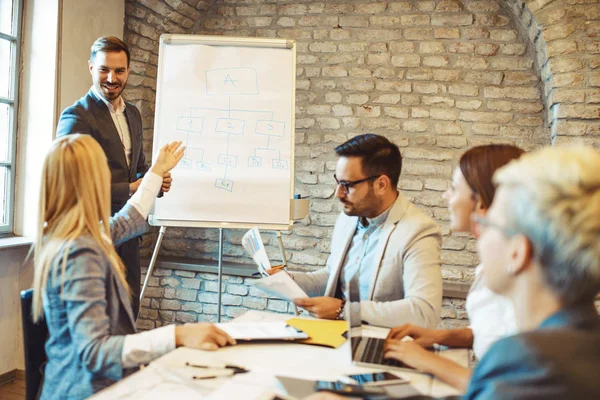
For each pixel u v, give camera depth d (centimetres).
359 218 213
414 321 171
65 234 140
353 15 384
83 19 339
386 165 196
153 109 405
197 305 394
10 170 321
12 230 324
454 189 144
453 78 371
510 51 363
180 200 295
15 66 318
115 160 269
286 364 138
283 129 296
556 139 329
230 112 296
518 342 74
